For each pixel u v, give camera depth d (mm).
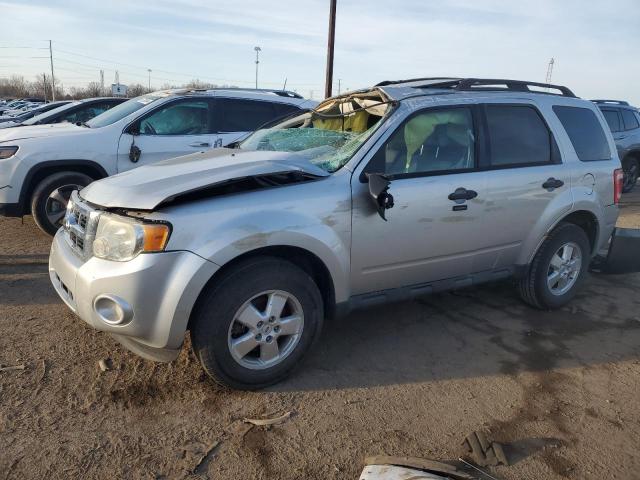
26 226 6863
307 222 3256
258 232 3064
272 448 2803
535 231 4375
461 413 3170
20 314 4180
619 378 3635
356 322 4359
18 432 2807
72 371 3408
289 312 3379
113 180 3430
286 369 3367
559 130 4562
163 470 2613
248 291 3104
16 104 40844
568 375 3652
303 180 3385
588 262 4871
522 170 4230
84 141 6410
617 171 4918
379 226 3551
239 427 2955
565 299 4746
